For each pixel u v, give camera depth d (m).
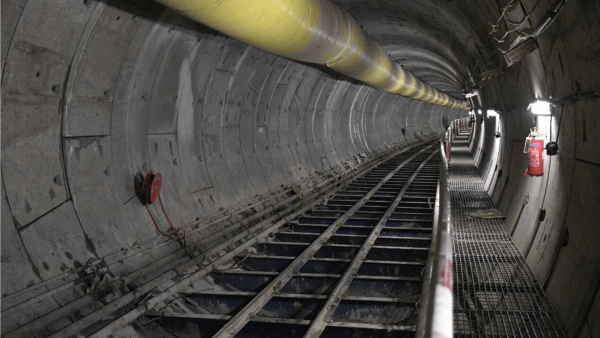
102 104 4.95
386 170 16.81
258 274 5.40
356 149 18.83
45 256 4.03
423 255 6.26
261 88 9.25
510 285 5.25
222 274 5.50
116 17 4.46
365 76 9.44
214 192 7.34
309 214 9.26
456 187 12.66
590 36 3.48
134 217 5.37
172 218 6.03
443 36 10.36
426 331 2.05
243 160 8.81
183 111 6.67
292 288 5.32
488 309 4.65
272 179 9.78
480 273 5.66
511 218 7.88
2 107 3.78
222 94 7.69
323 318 4.07
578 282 4.07
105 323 3.97
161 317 4.20
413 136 35.88
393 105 27.48
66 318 3.82
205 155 7.38
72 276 4.15
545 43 4.88
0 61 3.55
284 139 11.30
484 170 14.16
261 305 4.43
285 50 5.34
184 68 6.30
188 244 5.91
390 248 6.35
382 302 4.47
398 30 11.45
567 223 4.73
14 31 3.62
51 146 4.34
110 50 4.71
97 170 4.94
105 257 4.57
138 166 5.67
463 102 45.28
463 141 33.91
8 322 3.40
